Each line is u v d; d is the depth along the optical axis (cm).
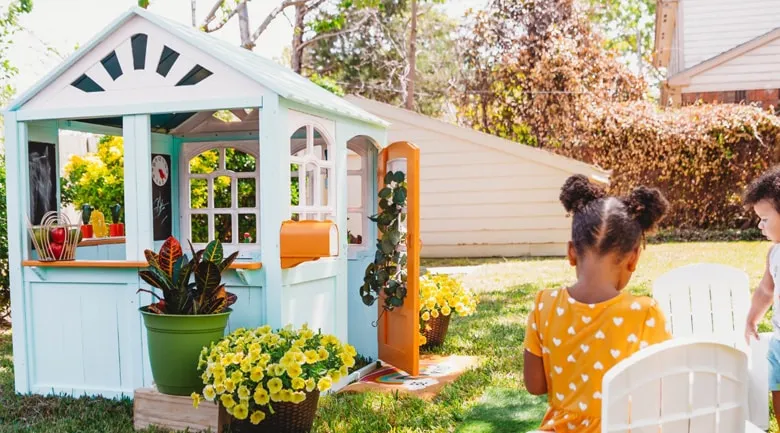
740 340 332
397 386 450
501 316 673
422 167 1248
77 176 793
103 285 418
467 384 441
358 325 534
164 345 343
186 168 589
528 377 231
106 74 414
